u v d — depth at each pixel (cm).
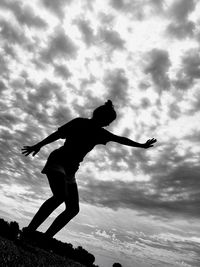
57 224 268
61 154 255
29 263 228
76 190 267
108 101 285
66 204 267
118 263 1072
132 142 283
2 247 243
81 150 260
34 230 272
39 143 263
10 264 197
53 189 250
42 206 257
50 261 290
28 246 288
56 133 262
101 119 275
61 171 247
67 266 328
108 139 276
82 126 265
